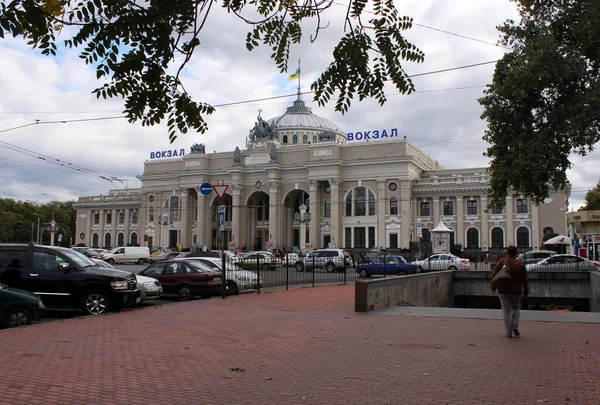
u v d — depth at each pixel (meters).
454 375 8.46
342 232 75.75
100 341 11.46
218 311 17.02
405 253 66.88
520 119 25.19
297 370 8.83
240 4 6.83
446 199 72.06
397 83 7.20
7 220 104.62
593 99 21.42
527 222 67.12
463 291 29.70
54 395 7.21
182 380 8.13
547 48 22.86
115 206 96.44
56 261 17.09
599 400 7.07
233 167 81.94
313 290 25.41
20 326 13.57
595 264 30.75
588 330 13.15
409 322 14.66
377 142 74.81
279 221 79.75
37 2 5.70
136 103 6.64
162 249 79.69
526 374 8.52
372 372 8.67
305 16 7.27
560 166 25.28
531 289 28.59
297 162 80.56
